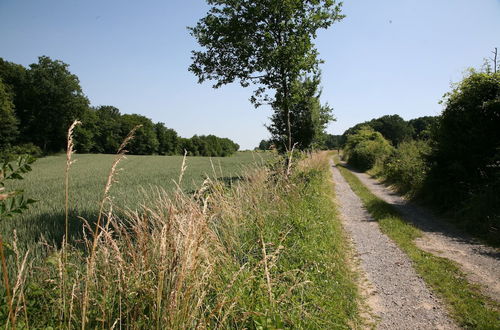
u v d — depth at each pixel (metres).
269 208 6.35
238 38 14.36
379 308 4.52
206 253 2.79
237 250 4.38
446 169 11.00
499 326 3.95
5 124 50.88
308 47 14.01
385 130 78.25
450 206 10.65
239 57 14.96
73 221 7.91
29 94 58.53
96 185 18.42
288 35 14.62
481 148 9.93
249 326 2.97
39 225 7.46
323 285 4.55
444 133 11.20
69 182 20.75
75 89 63.28
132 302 2.55
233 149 136.12
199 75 15.74
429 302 4.67
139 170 34.16
